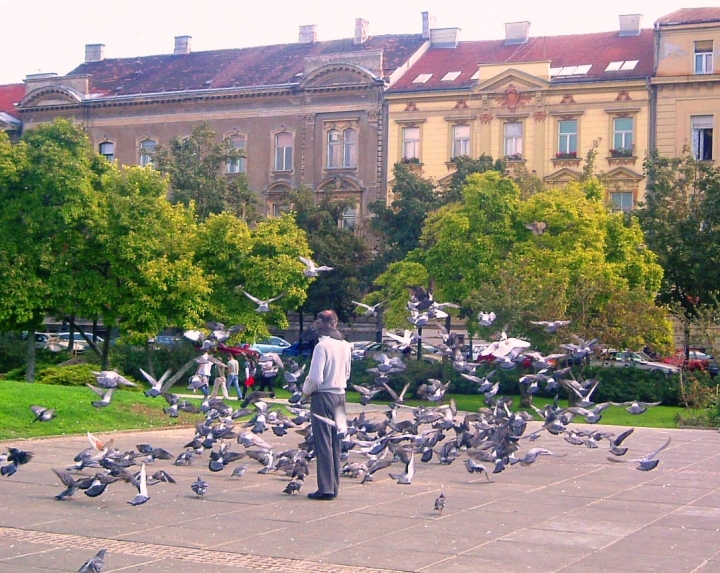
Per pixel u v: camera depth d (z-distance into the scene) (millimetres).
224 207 46031
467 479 15055
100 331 56125
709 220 41438
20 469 15281
